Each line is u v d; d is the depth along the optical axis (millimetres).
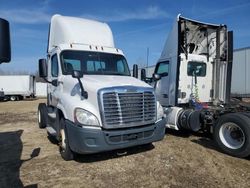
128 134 6000
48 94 8898
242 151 6621
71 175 5676
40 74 7965
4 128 12070
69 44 7754
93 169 5988
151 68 15250
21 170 6066
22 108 24062
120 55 8242
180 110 8961
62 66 7371
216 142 7270
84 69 7488
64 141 6605
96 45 8172
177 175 5582
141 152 7168
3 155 7371
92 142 5715
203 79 9789
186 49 9375
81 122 5773
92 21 8844
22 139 9414
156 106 6531
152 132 6441
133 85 6277
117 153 7066
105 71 7684
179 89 9211
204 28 9828
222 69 9938
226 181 5266
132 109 6062
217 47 9883
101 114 5766
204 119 8172
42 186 5160
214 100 9984
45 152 7543
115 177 5523
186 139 8734
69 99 6363
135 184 5164
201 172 5746
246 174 5637
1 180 5508
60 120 6883
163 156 6832
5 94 41125
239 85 15016
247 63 14539
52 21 8844
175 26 9109
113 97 5859
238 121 6715
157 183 5191
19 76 41656
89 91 5996
